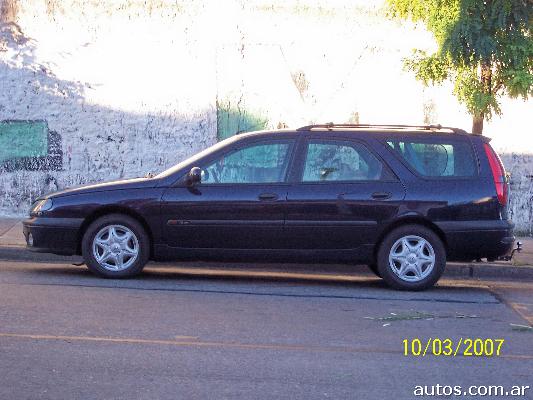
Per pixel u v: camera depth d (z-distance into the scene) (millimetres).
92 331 7410
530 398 6008
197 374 6289
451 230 9672
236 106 14289
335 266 11445
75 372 6254
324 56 14242
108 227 9781
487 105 11070
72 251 9859
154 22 14180
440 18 10758
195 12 14172
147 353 6789
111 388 5918
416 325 8055
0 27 14172
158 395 5797
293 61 14258
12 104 14297
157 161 14328
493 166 9836
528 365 6816
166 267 11227
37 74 14258
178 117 14289
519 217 14289
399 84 14195
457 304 9211
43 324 7598
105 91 14250
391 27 14117
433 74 11406
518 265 11391
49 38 14211
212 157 9820
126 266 9820
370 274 11328
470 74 11055
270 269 11406
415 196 9656
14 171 14352
